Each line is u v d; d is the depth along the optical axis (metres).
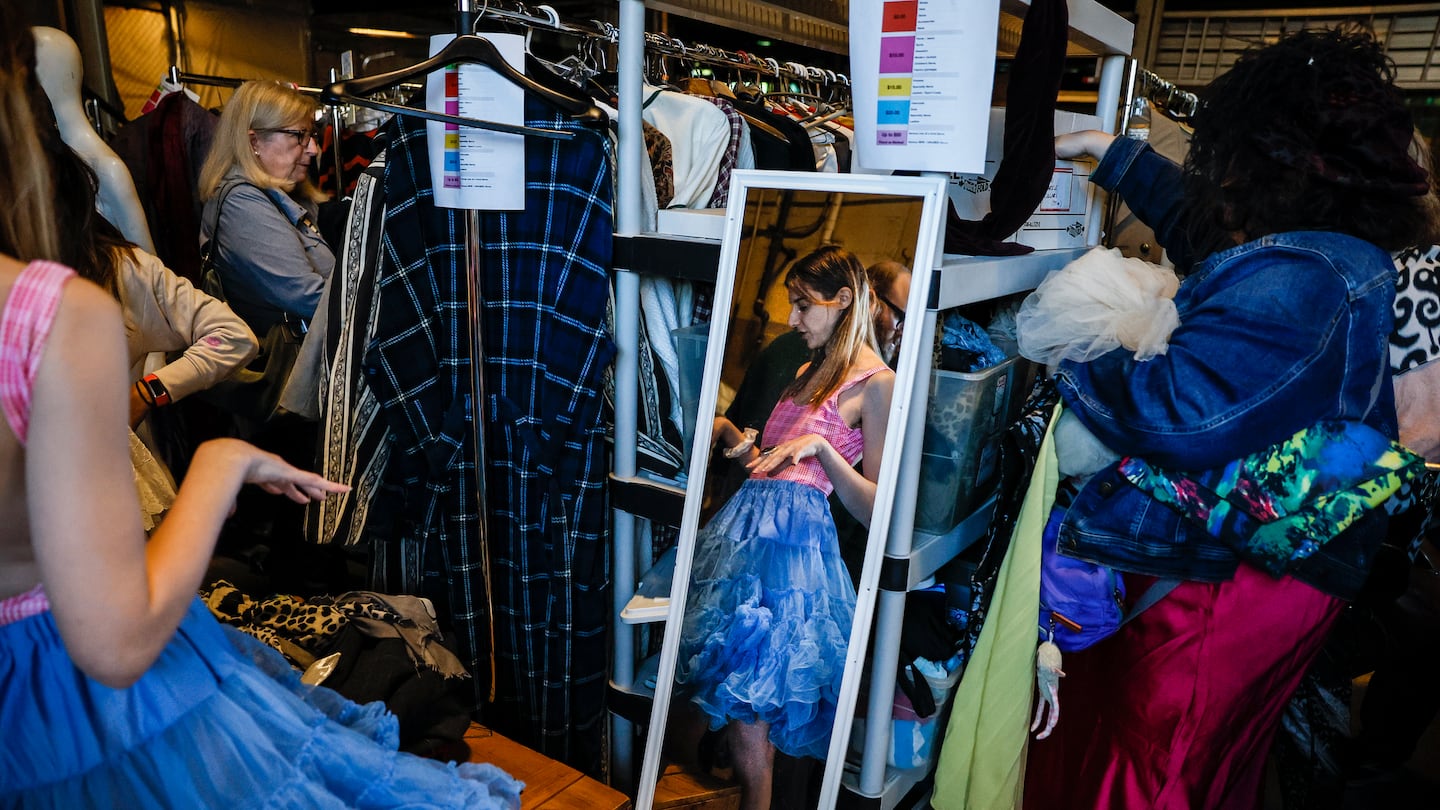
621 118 1.54
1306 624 1.39
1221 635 1.38
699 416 1.54
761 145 2.25
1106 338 1.38
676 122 2.00
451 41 1.59
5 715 0.83
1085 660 1.55
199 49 3.75
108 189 1.96
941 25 1.24
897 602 1.45
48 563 0.72
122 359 0.75
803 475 1.46
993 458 1.73
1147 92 2.34
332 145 3.10
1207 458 1.29
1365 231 1.31
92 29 2.83
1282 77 1.28
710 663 1.57
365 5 4.09
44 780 0.85
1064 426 1.43
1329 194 1.29
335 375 1.87
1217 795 1.51
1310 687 1.64
